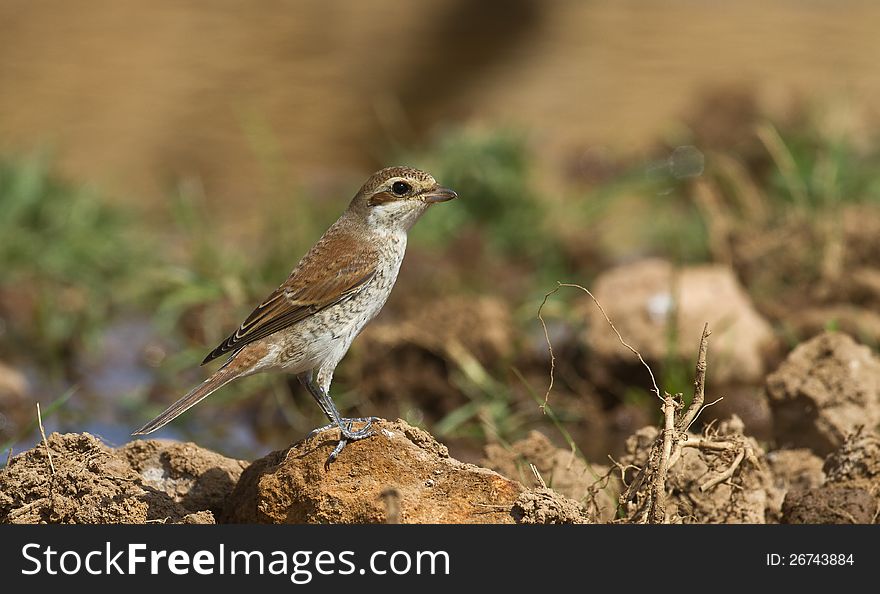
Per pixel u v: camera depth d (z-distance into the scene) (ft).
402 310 48.47
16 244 51.60
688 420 27.48
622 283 43.24
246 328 30.22
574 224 55.83
